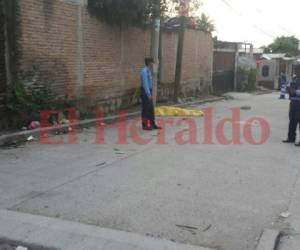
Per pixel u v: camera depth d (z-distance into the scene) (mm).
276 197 6156
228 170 7574
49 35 11234
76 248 4434
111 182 6617
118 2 13328
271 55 48531
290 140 10359
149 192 6188
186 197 6020
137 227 4941
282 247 4605
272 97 28703
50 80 11406
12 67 10203
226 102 22750
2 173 6961
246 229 4988
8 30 10023
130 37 15422
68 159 8008
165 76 19609
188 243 4582
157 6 14898
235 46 33375
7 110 9938
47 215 5230
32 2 10562
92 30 13102
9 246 4551
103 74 13914
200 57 24438
